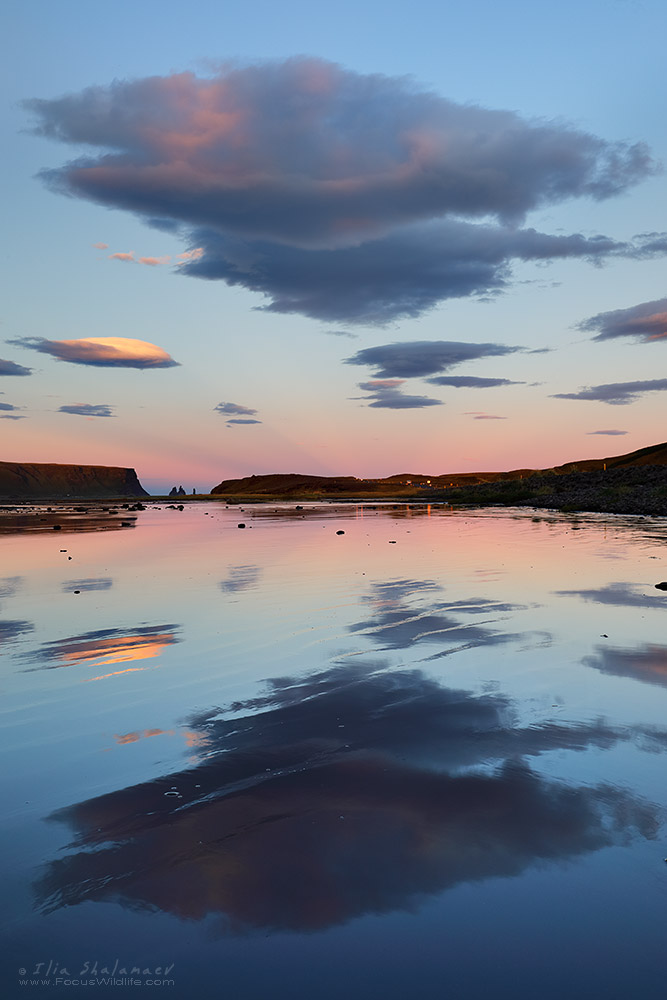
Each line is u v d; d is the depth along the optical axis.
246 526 48.75
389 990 3.55
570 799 5.64
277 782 6.07
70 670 10.05
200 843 5.02
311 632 12.44
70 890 4.46
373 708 8.16
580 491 89.19
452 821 5.29
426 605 15.00
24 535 41.38
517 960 3.76
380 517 60.56
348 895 4.36
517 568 21.48
